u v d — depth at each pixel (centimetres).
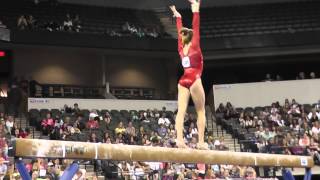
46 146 470
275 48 2452
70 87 2420
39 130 1856
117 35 2328
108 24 2531
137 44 2333
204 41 2423
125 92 2536
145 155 552
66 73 2431
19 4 2398
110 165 1434
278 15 2664
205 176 1303
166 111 2186
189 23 2608
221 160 627
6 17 2288
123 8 2661
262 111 2228
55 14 2455
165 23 2586
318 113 2123
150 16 2645
